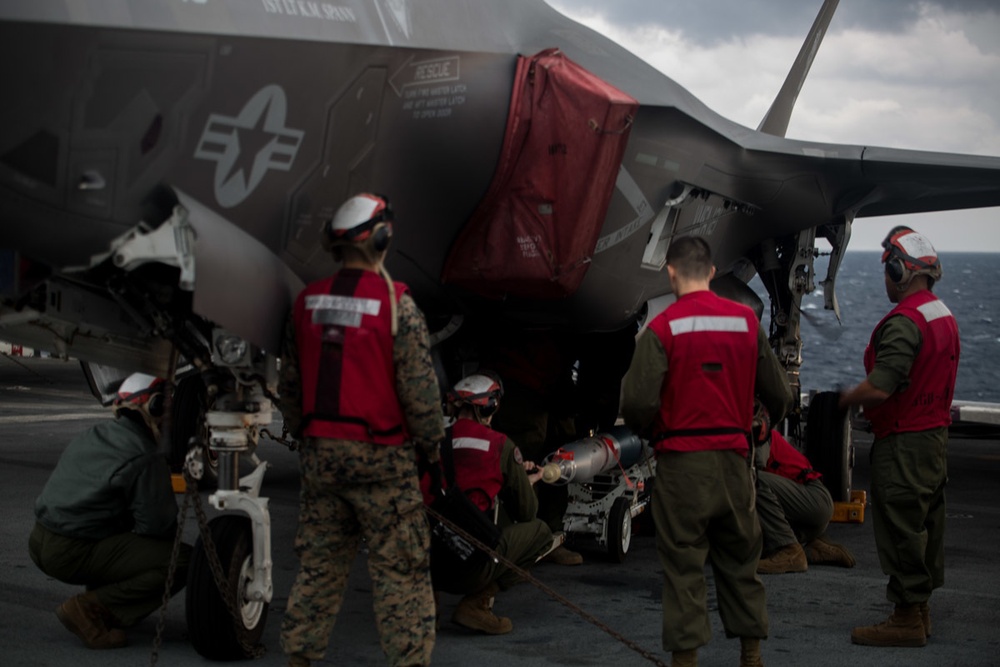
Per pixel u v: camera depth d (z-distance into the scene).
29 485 8.31
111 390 5.97
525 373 6.60
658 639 4.88
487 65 4.91
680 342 3.96
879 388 4.65
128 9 3.41
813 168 7.38
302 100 4.07
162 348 5.05
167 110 3.59
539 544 4.98
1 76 3.14
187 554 4.57
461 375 6.85
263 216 4.09
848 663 4.55
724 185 6.93
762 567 6.29
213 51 3.66
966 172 7.42
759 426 5.64
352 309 3.65
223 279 3.83
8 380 17.97
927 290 4.86
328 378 3.64
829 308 8.28
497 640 4.83
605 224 5.95
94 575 4.52
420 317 3.73
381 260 3.85
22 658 4.36
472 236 5.18
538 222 5.06
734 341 3.98
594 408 7.53
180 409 8.02
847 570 6.42
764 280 8.45
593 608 5.42
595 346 7.53
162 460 4.55
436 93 4.67
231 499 4.43
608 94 4.89
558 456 5.97
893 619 4.86
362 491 3.67
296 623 3.74
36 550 4.50
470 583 4.51
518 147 5.00
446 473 4.38
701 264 4.11
